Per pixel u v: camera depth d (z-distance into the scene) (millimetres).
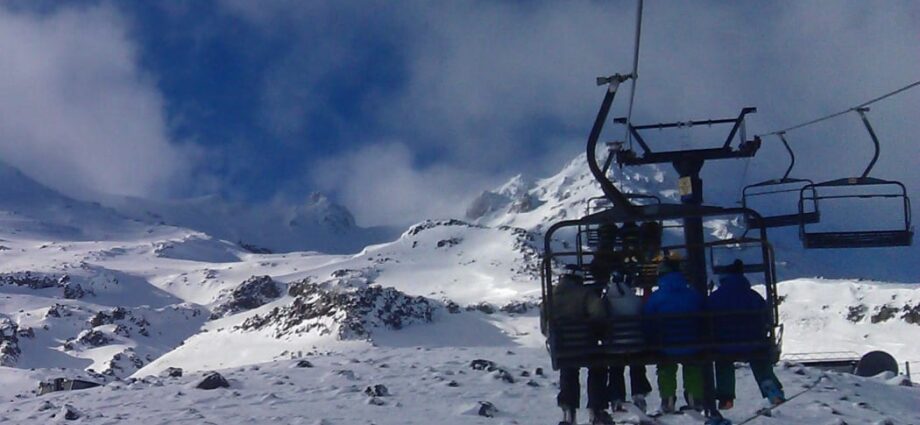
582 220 8609
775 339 8445
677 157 13914
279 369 19438
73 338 179375
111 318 189500
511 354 22547
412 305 145375
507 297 182875
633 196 12305
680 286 8625
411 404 14359
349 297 138000
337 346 125812
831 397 14664
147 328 191875
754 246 8984
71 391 17453
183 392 16312
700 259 10508
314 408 14102
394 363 20172
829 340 115438
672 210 8484
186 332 198750
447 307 151375
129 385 17703
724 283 8711
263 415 13477
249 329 143125
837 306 124938
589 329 8562
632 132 13930
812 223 16094
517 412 13547
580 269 9016
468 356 21781
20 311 198125
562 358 8625
